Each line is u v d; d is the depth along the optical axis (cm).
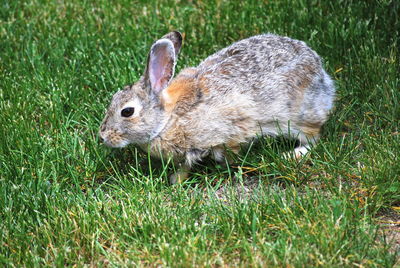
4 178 733
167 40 718
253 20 1026
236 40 1002
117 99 728
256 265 575
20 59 984
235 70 762
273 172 739
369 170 702
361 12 1010
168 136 736
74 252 619
